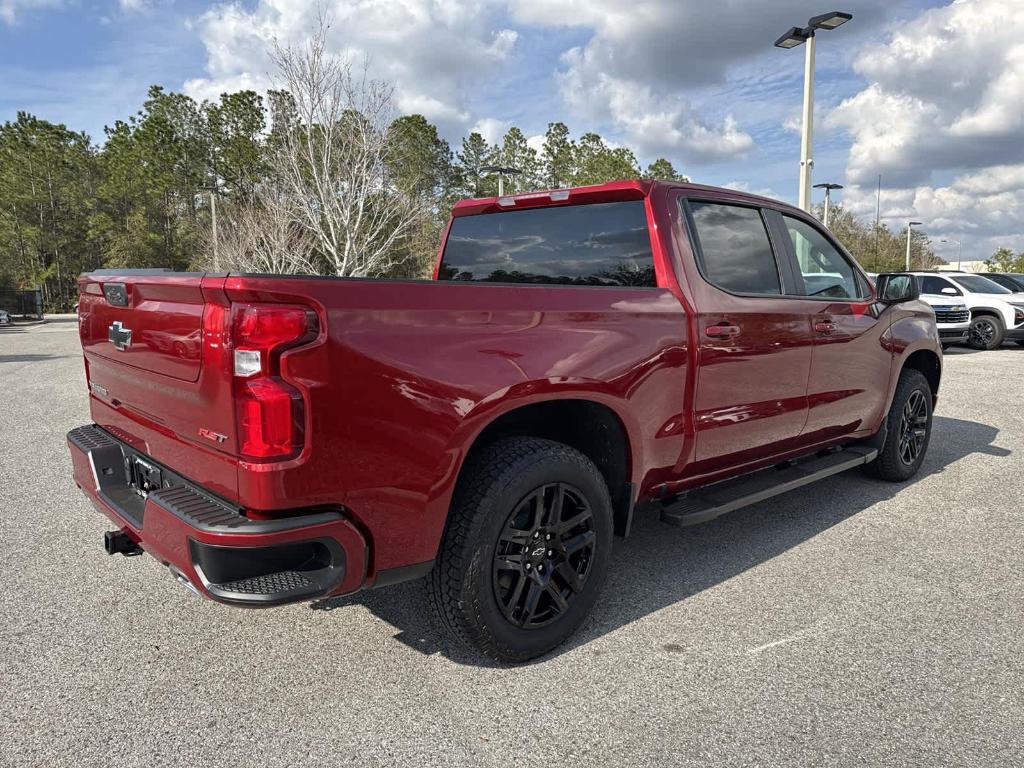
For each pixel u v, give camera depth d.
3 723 2.43
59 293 61.50
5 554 3.94
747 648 2.94
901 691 2.62
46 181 60.31
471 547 2.56
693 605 3.34
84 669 2.79
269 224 22.22
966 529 4.35
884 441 5.02
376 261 21.31
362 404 2.26
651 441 3.19
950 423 7.58
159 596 3.44
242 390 2.15
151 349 2.62
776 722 2.44
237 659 2.87
